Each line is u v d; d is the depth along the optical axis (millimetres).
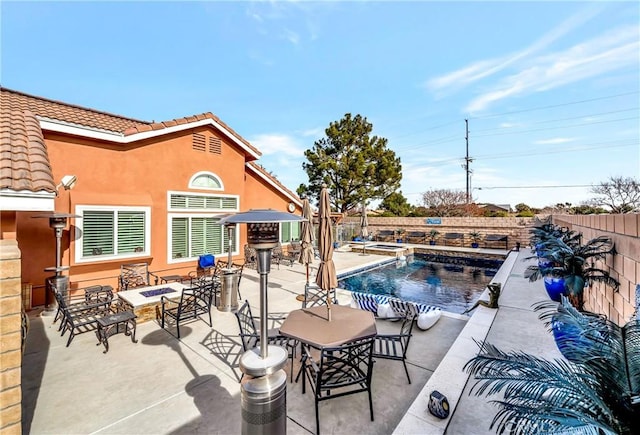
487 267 17672
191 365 5215
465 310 10109
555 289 7348
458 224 24094
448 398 4047
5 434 2947
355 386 4594
